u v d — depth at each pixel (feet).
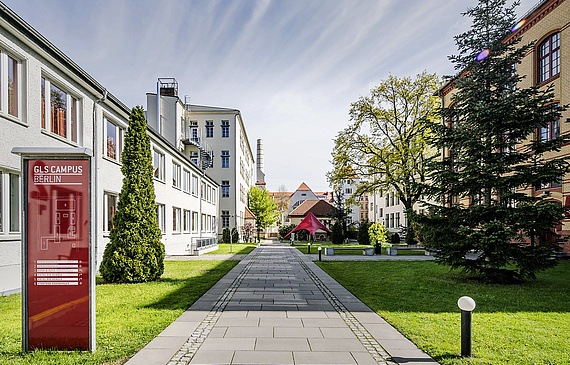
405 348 17.13
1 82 30.55
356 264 57.21
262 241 173.88
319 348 17.11
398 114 95.45
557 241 34.47
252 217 190.39
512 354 16.15
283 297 29.35
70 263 16.46
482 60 38.63
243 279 39.52
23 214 16.42
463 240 35.63
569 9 63.36
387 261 62.64
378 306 25.93
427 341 17.93
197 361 15.39
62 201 16.58
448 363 15.12
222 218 153.58
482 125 35.86
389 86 95.20
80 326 16.37
